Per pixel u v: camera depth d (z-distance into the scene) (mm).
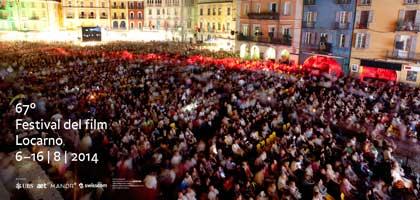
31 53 38812
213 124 16406
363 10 30312
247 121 15992
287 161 11875
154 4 80812
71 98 18922
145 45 54938
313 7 34594
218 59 35031
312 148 13273
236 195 9820
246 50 43375
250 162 12742
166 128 15148
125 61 33875
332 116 16625
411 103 19734
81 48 47844
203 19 63531
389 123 16000
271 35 40094
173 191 11000
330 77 28578
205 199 10086
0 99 18219
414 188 11195
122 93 20281
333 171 11414
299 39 36562
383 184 10898
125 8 84500
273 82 23891
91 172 12086
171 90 21109
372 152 13094
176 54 39969
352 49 31578
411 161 13336
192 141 13805
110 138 14039
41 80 23812
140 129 14578
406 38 27781
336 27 32531
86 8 81750
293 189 10312
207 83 23250
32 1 71812
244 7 43562
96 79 23891
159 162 12242
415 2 26812
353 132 15367
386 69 29141
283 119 16984
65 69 28312
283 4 37844
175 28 75750
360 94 22062
